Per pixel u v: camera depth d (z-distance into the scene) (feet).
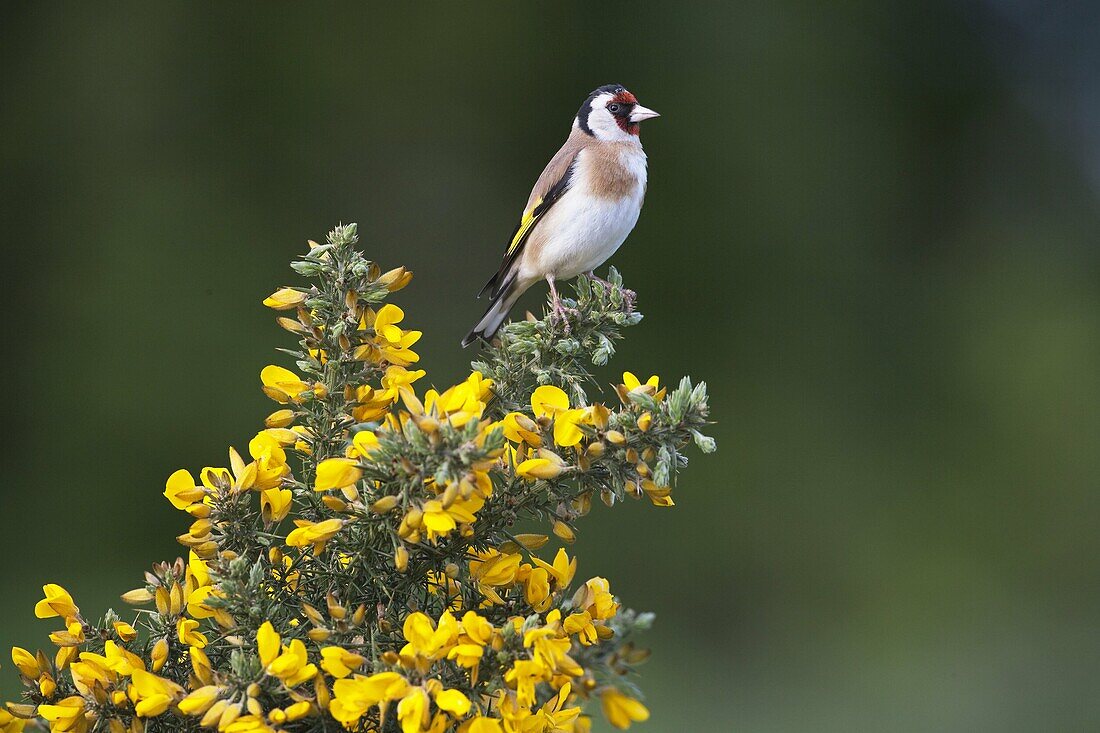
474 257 52.26
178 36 50.24
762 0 53.88
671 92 53.06
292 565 10.81
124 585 42.09
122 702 10.27
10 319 46.26
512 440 11.03
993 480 49.16
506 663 9.53
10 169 48.01
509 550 10.81
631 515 44.52
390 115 52.29
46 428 44.83
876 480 48.57
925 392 51.37
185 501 10.82
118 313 46.57
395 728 9.95
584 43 53.26
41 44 49.34
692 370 50.44
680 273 51.57
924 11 56.85
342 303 11.56
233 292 47.83
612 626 9.21
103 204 48.32
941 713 39.65
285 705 9.85
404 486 9.75
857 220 53.78
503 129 53.01
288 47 51.31
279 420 11.55
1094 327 52.29
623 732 9.21
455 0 52.54
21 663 10.55
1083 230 56.70
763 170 52.90
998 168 57.41
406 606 10.62
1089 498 48.78
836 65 54.34
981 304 53.47
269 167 50.70
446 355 51.16
